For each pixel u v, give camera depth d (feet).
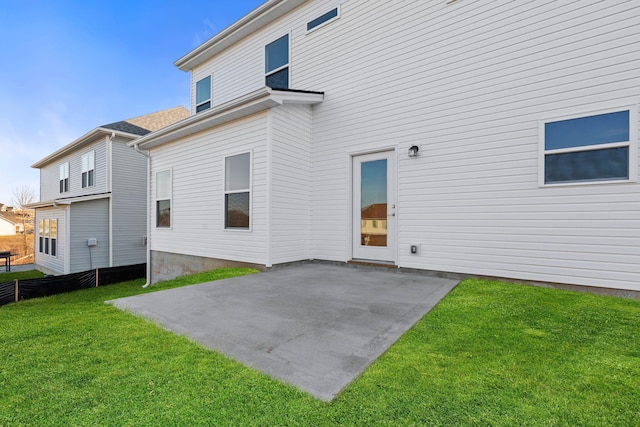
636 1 11.99
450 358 7.01
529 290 12.76
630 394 5.68
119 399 5.65
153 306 11.24
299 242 20.39
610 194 12.29
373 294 12.42
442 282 14.52
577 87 12.99
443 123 16.24
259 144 18.93
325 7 21.35
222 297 12.24
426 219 16.69
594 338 8.04
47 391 5.93
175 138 24.45
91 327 9.28
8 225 99.76
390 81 18.10
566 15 13.28
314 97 20.25
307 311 10.35
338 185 20.16
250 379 6.21
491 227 14.84
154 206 26.91
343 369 6.54
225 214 20.94
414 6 17.31
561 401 5.49
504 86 14.60
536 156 13.79
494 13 14.92
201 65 31.91
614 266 12.17
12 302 21.35
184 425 4.97
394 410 5.25
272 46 24.98
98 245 39.09
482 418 5.06
